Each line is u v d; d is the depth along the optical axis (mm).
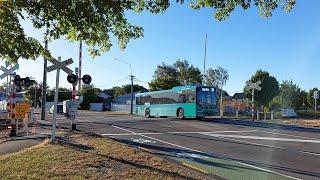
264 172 13023
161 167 12445
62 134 21828
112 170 11703
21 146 17469
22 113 24672
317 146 19781
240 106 70500
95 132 24844
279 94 75750
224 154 16812
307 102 92812
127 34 11289
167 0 9602
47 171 11273
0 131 25828
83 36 10211
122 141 20156
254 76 74875
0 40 9523
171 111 44969
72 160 13023
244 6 9391
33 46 9852
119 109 88312
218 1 9383
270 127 31391
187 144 19828
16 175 10734
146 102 50750
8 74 26797
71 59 18688
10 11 8625
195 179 11016
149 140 21281
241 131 27234
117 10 9172
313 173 13062
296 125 36250
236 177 12047
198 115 40906
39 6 8766
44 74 41656
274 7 9281
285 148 18922
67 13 9000
